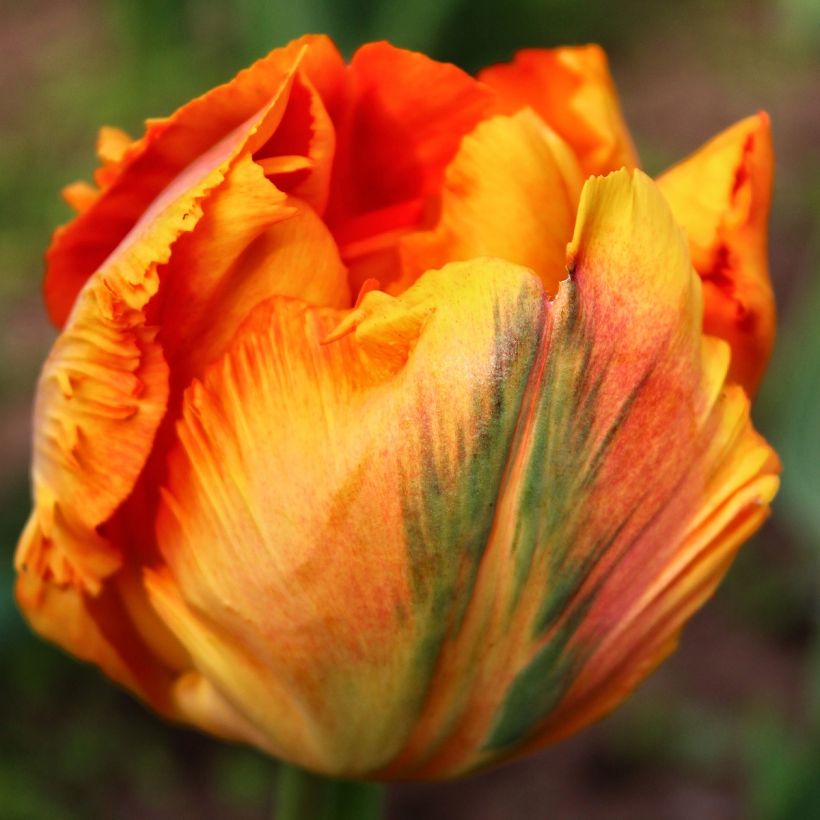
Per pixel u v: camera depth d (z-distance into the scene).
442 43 0.49
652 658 0.24
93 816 0.54
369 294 0.22
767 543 0.66
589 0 1.07
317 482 0.22
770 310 0.24
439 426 0.22
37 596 0.24
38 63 1.12
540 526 0.22
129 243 0.22
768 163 0.24
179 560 0.23
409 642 0.22
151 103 0.98
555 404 0.22
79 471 0.23
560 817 0.56
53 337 0.79
